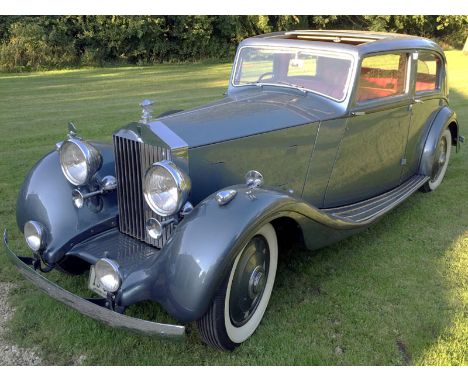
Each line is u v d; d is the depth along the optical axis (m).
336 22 25.31
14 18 18.70
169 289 2.49
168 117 3.31
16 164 6.34
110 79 15.70
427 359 2.80
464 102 11.02
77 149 3.08
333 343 2.94
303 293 3.45
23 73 17.25
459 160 6.75
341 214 3.96
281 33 4.71
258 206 2.59
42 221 3.17
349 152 3.99
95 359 2.79
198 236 2.48
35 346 2.88
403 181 4.98
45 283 2.71
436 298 3.40
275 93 4.02
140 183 3.04
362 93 3.90
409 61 4.39
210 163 3.02
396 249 4.14
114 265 2.57
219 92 12.83
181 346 2.91
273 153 3.41
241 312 2.82
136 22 20.38
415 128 4.84
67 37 19.27
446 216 4.89
